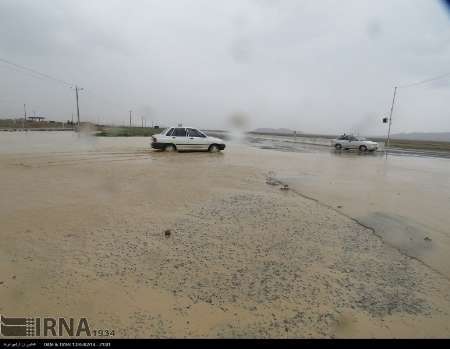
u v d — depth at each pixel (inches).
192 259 156.1
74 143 945.5
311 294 128.6
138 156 625.0
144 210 239.1
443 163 750.5
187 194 298.5
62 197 273.4
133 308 116.4
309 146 1320.1
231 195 299.9
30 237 179.5
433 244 189.3
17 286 128.5
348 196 319.0
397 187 382.6
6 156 555.5
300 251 170.6
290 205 269.4
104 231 191.3
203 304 119.7
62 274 138.7
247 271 145.7
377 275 146.9
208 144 765.3
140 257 156.9
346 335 105.4
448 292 134.1
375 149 1137.4
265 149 998.4
